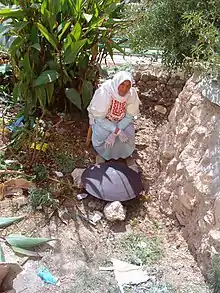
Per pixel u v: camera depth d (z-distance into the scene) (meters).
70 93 3.27
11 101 3.49
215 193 2.45
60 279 2.45
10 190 2.89
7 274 2.17
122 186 2.82
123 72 2.94
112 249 2.62
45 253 2.57
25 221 2.73
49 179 2.97
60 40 3.13
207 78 2.74
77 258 2.56
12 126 3.27
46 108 3.43
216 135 2.54
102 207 2.83
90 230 2.72
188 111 2.83
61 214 2.79
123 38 3.53
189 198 2.61
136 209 2.86
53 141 3.22
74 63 3.27
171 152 2.94
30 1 3.02
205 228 2.46
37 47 3.00
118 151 3.09
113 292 2.38
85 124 3.41
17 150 3.12
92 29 3.10
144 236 2.70
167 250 2.62
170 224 2.77
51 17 2.99
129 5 3.36
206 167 2.54
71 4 3.08
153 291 2.39
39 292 2.37
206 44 2.97
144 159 3.18
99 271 2.49
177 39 3.24
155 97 3.71
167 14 3.20
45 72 3.11
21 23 3.00
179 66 3.49
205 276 2.45
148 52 4.02
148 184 3.02
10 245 2.59
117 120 3.03
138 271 2.50
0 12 2.95
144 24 3.28
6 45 3.36
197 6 3.07
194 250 2.57
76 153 3.17
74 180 2.96
